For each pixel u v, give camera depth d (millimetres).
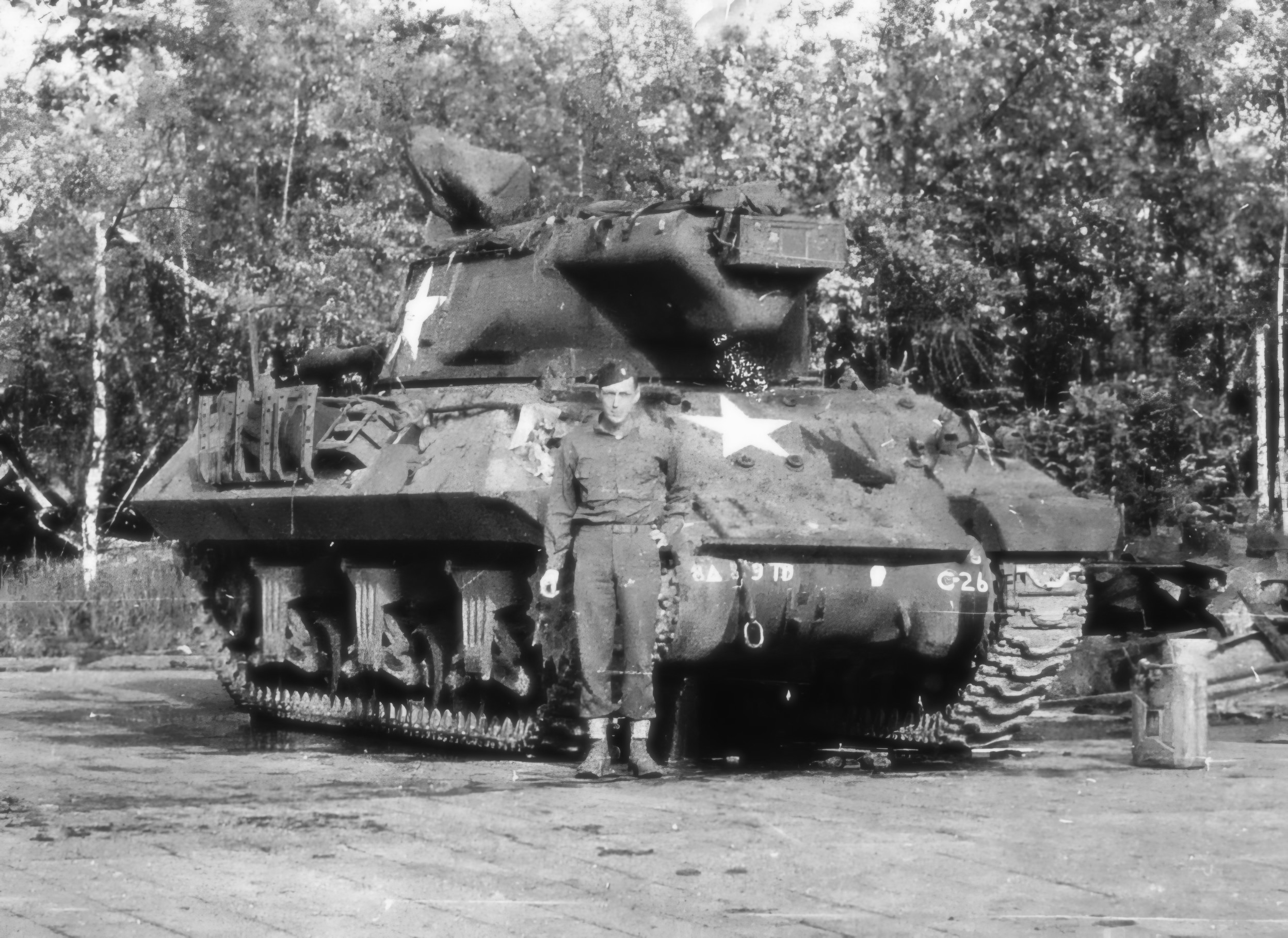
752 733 13477
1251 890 7207
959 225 20812
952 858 7867
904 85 20422
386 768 11156
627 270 12547
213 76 24141
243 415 13828
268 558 14438
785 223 12305
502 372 13195
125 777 10648
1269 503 20969
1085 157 20594
